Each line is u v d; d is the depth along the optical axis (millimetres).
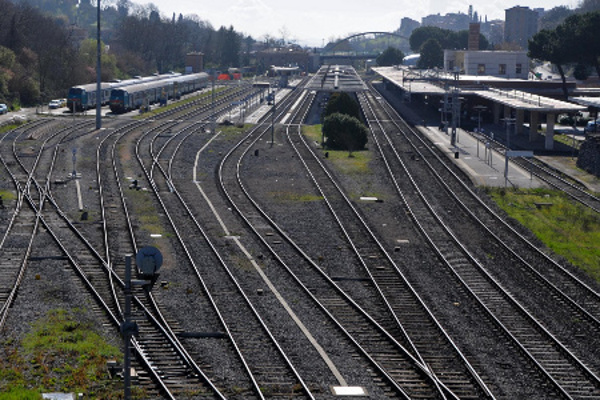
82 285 59125
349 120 141625
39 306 53344
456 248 73125
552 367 44875
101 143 139750
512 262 69125
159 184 103562
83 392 39281
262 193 98875
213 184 104812
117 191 98125
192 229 78375
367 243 74438
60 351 44625
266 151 136750
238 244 72812
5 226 77750
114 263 65562
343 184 105375
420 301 56156
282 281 61031
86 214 82438
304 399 39250
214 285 59344
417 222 83125
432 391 40875
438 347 47562
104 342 46781
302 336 48625
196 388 40438
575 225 87500
